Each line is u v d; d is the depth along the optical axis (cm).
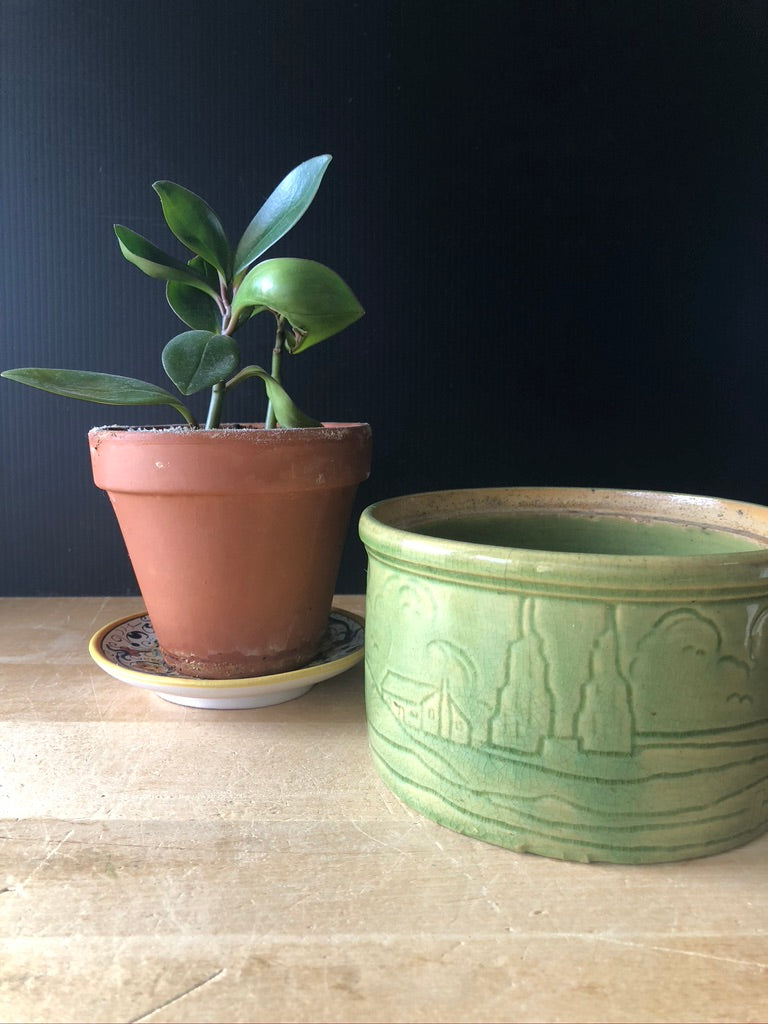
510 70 73
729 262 75
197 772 47
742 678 36
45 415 78
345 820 42
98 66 72
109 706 56
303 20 72
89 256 75
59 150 73
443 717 40
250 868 38
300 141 74
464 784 40
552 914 35
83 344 76
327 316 48
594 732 36
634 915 35
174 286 59
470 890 37
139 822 42
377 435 78
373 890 37
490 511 54
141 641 61
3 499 79
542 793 38
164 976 31
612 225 75
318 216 74
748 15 72
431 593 39
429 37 72
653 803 37
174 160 74
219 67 72
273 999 30
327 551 54
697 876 37
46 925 34
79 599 80
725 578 34
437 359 77
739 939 34
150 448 48
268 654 54
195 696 53
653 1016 30
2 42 71
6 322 76
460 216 75
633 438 78
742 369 77
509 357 77
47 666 63
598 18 72
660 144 74
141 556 52
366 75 73
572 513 54
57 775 47
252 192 74
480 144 74
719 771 37
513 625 37
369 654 46
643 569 34
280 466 49
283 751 50
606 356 77
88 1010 30
